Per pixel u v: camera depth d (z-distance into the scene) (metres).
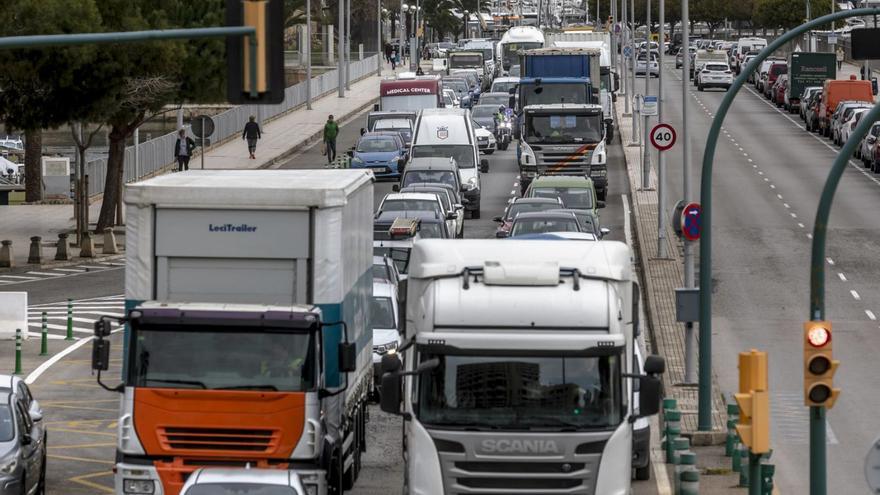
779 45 55.38
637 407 49.19
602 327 39.62
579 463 39.19
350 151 144.50
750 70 55.47
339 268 45.16
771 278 93.50
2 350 76.06
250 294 45.19
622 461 39.47
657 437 57.62
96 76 104.25
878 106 39.66
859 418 60.81
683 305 58.25
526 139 129.12
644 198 126.56
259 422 42.91
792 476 52.62
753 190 131.75
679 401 62.84
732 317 82.69
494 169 154.12
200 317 43.16
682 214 68.56
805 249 103.12
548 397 39.31
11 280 98.12
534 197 103.44
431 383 39.44
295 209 44.91
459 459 39.09
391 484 51.03
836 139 170.38
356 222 50.09
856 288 89.94
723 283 91.75
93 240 114.44
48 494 49.50
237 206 44.91
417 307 41.53
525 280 40.19
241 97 37.34
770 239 106.88
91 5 101.62
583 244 43.31
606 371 39.47
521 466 39.25
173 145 153.25
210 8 114.94
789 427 59.78
